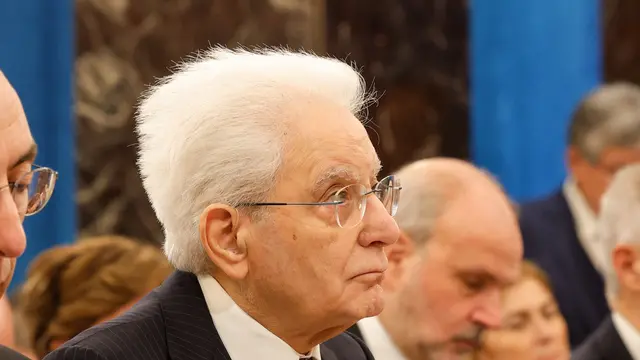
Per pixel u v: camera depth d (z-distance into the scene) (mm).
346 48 15742
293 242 5047
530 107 16703
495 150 16625
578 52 16812
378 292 5160
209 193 5109
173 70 5645
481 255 7418
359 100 5488
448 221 7457
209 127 5117
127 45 14695
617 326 8156
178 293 5250
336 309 5074
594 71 16922
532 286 7969
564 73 16766
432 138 16328
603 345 8164
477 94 16578
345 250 5062
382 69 16000
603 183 11836
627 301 8164
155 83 5672
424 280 7469
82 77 14484
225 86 5191
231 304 5199
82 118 14477
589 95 12273
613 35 17203
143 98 5574
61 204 14367
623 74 17219
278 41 15320
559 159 16719
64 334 7480
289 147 5074
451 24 16406
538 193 16656
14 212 5105
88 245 7742
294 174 5062
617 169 11758
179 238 5238
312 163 5062
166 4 14836
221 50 5582
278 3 15320
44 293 7566
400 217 7562
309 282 5055
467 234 7426
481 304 7480
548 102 16750
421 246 7484
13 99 5211
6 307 7797
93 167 14531
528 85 16688
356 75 5465
